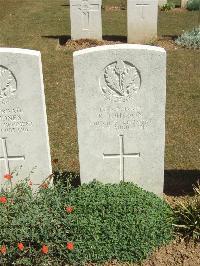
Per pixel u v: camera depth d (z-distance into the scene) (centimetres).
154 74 209
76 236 201
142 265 201
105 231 200
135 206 206
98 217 204
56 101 362
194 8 681
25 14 679
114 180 237
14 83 215
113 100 215
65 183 253
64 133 313
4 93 218
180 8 701
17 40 532
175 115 334
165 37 522
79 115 219
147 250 202
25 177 238
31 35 553
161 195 240
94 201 208
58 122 329
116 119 220
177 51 470
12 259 197
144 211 206
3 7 736
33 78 213
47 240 198
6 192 212
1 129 226
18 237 192
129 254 202
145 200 211
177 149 291
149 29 503
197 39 482
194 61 440
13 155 233
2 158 234
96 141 225
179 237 212
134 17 498
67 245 194
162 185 236
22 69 212
